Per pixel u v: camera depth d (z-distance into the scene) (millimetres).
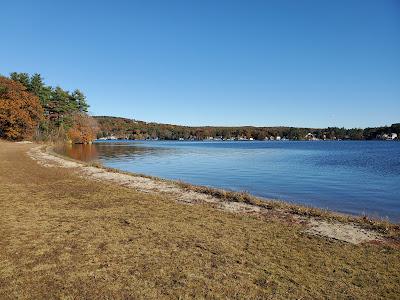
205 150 82625
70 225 10516
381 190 22531
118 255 8102
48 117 93375
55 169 25922
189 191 17562
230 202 15172
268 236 10070
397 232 10883
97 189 17469
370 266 7969
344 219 12430
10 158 34688
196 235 9844
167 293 6316
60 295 6164
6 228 10039
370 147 106250
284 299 6238
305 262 8086
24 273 7039
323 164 42844
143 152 70562
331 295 6469
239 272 7332
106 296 6160
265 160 49906
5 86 81062
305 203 17922
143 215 12109
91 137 106438
